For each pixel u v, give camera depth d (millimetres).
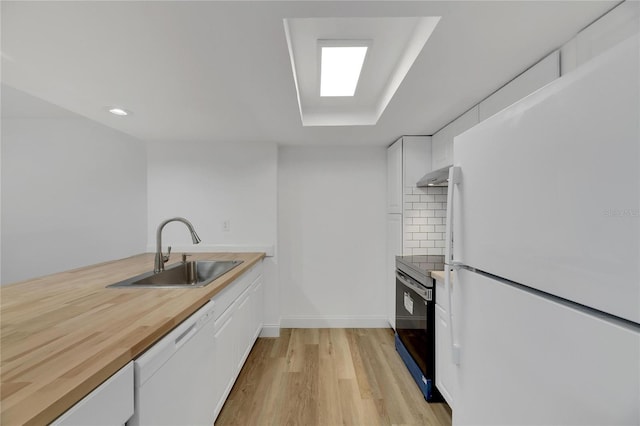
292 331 3121
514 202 778
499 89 1686
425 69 1471
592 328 561
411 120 2295
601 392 543
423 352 1982
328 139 2898
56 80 1583
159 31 1145
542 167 679
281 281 3229
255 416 1759
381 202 3254
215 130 2564
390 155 3096
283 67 1448
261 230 2965
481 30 1147
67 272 1814
